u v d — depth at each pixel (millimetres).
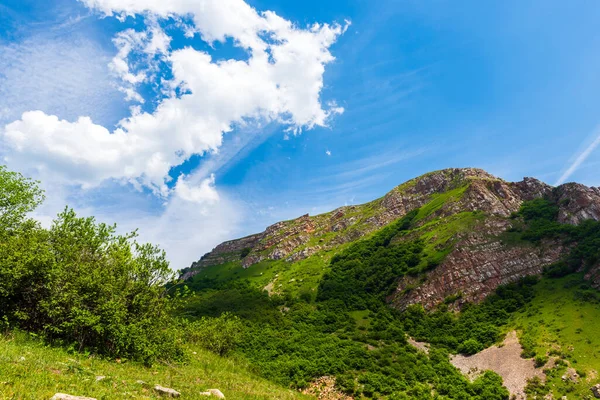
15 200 30156
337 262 182625
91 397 12367
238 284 193625
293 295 152875
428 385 69500
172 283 29641
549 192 157000
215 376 28359
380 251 168875
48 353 18016
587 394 58969
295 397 31609
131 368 21203
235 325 55188
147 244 28844
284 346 90375
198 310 126812
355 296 137625
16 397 10641
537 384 65875
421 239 156625
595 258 99750
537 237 123625
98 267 25438
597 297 86750
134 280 27312
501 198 160750
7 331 19750
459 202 167125
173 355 28734
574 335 74812
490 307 103562
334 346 88688
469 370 78375
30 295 22953
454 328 100312
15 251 22547
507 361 76375
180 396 17156
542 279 107750
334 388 67938
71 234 26641
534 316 89750
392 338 97438
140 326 25250
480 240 130125
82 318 21547
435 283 120750
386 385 68125
